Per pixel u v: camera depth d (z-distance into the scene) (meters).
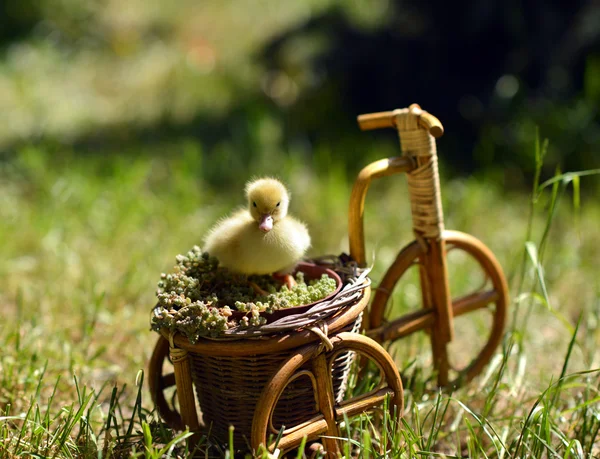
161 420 1.55
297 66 3.68
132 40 4.79
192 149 2.71
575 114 2.61
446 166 2.74
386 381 1.53
